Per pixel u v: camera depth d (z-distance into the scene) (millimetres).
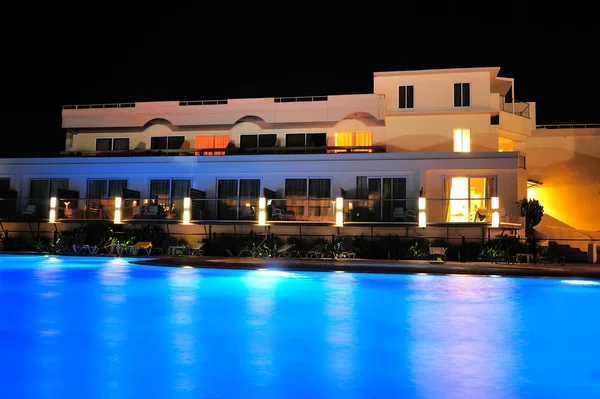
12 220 26156
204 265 18844
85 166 27094
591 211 29875
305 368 5637
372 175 24578
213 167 25906
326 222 23609
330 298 11305
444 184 24094
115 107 29312
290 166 25266
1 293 11414
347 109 26250
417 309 9852
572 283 14938
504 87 29766
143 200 25328
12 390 4812
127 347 6473
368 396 4742
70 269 17797
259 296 11469
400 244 22906
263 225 24375
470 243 22312
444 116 26578
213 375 5328
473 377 5363
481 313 9445
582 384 5141
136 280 14555
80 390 4824
